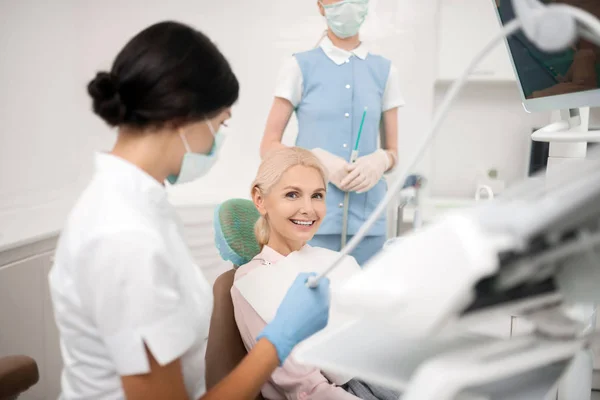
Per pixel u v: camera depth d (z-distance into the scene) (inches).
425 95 90.7
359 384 41.1
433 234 13.8
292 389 38.5
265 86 91.5
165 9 91.4
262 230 47.8
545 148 86.8
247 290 41.6
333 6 62.3
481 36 85.7
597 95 28.2
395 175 87.7
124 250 22.9
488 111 96.3
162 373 23.9
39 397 70.7
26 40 83.0
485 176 97.2
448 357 15.4
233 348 42.0
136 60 25.5
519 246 12.8
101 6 91.0
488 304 14.5
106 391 26.5
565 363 17.1
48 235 71.2
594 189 12.8
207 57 26.6
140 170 27.0
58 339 74.7
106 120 26.9
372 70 67.6
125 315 22.9
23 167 84.0
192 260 29.1
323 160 62.9
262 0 89.2
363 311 14.5
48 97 87.7
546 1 23.7
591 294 16.4
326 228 64.2
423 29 88.3
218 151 30.8
